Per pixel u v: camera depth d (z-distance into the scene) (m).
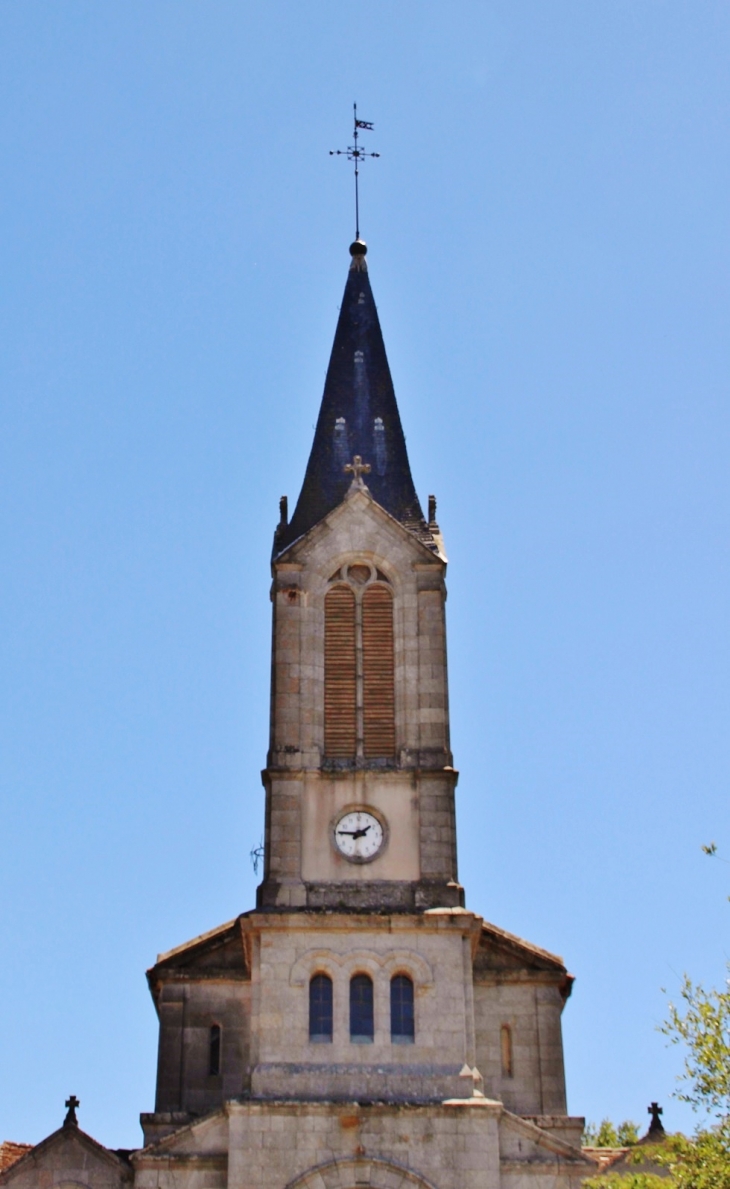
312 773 52.59
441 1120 48.56
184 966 56.44
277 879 51.44
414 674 53.97
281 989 50.16
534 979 56.25
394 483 57.59
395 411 59.72
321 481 57.69
